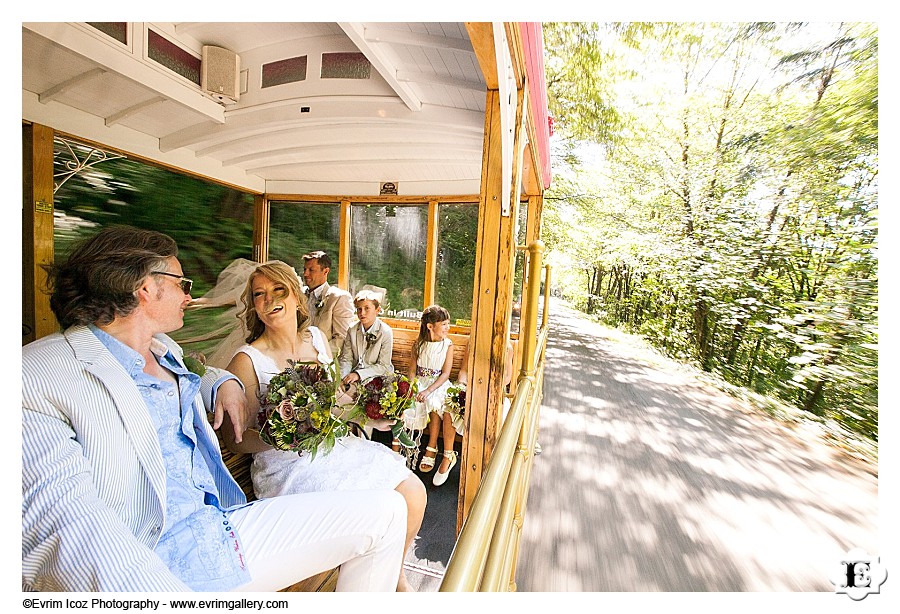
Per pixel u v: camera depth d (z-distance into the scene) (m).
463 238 4.91
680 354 9.52
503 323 2.19
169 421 1.27
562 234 16.95
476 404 2.24
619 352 10.32
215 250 4.59
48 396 0.94
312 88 2.93
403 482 1.84
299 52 2.88
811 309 6.80
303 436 1.74
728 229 9.60
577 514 3.01
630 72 13.44
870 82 7.45
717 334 8.52
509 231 2.14
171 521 1.21
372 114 2.94
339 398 2.24
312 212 5.20
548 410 5.53
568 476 3.60
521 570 2.38
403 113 2.93
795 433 5.11
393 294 5.11
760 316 7.67
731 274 8.56
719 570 2.46
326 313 3.87
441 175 4.75
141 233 1.19
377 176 4.88
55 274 1.10
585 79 14.12
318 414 1.74
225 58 2.88
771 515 3.13
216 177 4.44
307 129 3.21
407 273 5.07
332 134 3.37
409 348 4.52
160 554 1.16
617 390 6.74
